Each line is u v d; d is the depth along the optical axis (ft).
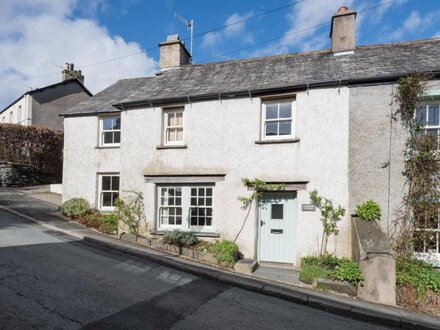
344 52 34.91
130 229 35.29
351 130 28.81
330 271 24.18
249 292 21.48
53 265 22.43
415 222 26.21
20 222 35.35
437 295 21.49
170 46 43.32
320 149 29.50
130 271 23.04
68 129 48.47
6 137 63.67
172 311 17.19
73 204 41.01
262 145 31.42
